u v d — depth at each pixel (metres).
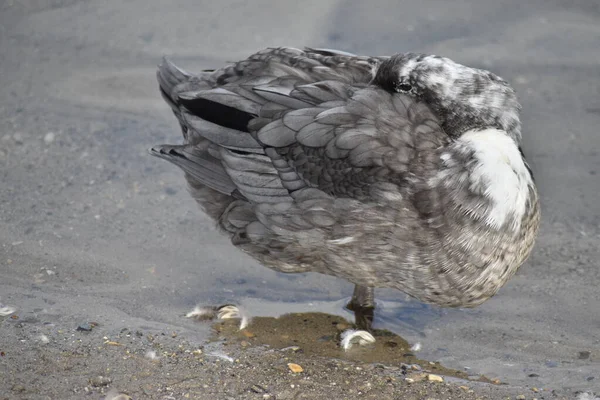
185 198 13.31
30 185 13.39
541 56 16.42
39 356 9.64
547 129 14.59
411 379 9.60
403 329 10.71
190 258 11.99
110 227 12.52
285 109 10.45
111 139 14.62
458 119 10.10
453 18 17.70
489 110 10.09
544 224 12.64
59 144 14.45
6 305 10.64
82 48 17.06
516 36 17.06
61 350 9.79
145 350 9.91
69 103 15.54
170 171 13.96
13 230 12.27
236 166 10.55
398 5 18.19
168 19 17.94
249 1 18.47
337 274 10.50
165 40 17.20
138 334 10.24
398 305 11.26
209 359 9.83
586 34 17.11
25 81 16.11
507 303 11.17
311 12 18.02
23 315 10.45
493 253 9.72
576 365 9.91
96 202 13.07
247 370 9.64
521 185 9.78
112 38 17.31
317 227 10.03
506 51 16.56
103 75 16.31
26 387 9.08
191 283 11.46
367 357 10.09
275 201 10.30
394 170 9.69
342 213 9.84
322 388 9.37
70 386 9.13
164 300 11.06
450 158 9.70
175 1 18.58
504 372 9.81
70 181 13.54
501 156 9.73
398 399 9.21
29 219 12.55
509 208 9.63
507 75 15.85
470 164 9.64
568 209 12.90
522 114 14.95
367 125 9.96
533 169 13.67
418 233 9.59
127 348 9.91
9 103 15.48
